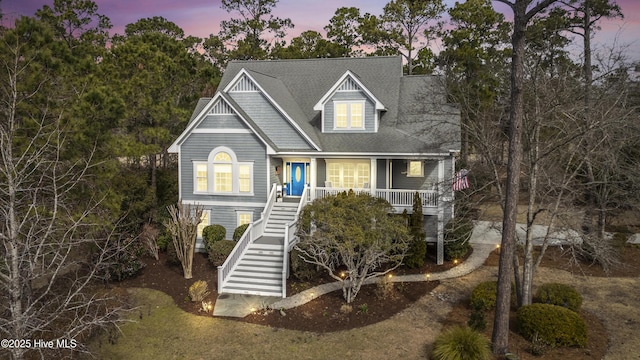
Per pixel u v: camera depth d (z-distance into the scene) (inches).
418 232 937.5
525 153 806.5
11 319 494.6
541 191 723.4
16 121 658.8
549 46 833.5
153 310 786.8
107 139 759.1
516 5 589.0
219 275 842.2
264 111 1074.1
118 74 1083.9
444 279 887.7
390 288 807.7
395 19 1908.2
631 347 616.4
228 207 1051.9
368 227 768.9
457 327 630.5
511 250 603.2
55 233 624.7
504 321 602.9
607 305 753.0
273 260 892.6
